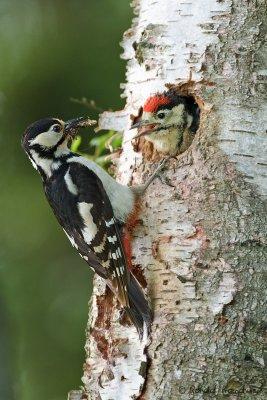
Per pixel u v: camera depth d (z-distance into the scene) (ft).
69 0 60.49
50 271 62.39
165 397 38.88
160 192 41.24
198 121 43.73
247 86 40.88
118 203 41.88
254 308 38.78
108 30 59.93
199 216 40.01
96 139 48.83
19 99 60.29
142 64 43.70
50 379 60.23
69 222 42.91
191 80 41.73
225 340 38.63
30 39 60.44
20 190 62.18
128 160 44.21
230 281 39.04
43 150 43.80
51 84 60.03
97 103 59.41
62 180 43.21
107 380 41.45
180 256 39.99
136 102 44.21
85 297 61.87
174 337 39.22
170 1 43.04
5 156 61.52
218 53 41.47
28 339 61.16
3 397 59.47
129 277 40.88
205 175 40.32
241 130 40.50
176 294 39.68
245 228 39.42
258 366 38.32
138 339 40.86
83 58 59.93
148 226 41.29
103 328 42.70
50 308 61.82
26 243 62.54
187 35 42.27
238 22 41.65
